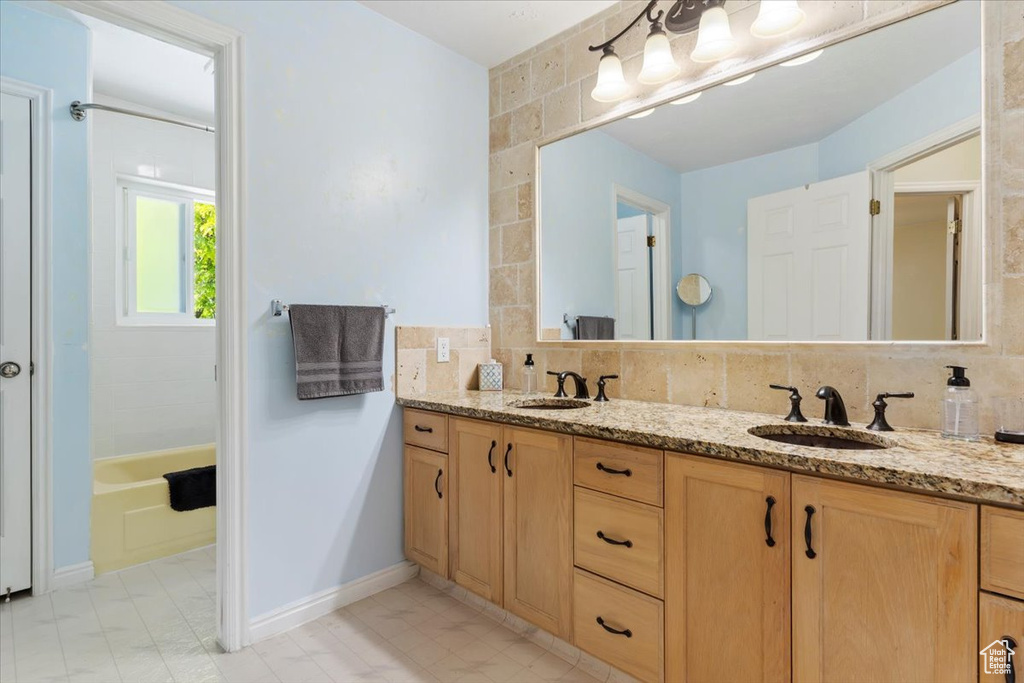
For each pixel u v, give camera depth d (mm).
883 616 1054
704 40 1703
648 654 1432
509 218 2531
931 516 996
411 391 2279
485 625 1918
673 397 1974
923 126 1432
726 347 1831
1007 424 1298
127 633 1846
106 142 3035
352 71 2070
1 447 2047
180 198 3369
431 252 2355
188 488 2580
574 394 2258
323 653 1739
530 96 2432
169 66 2682
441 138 2400
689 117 1914
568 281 2299
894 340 1484
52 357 2154
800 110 1662
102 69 2711
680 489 1364
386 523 2209
